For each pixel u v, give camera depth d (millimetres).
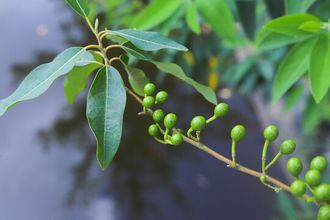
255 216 3547
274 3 1652
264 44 1457
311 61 1205
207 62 3062
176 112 3984
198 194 3729
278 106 4152
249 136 4059
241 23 1758
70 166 3838
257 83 3193
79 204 3605
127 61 1093
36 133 4035
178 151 4016
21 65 4387
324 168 818
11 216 3506
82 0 1020
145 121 3795
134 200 3656
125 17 2305
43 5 5023
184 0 1563
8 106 905
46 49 4492
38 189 3674
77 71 1098
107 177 3799
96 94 912
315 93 1189
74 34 4402
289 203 2578
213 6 1527
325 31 1205
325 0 1482
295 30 1240
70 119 4129
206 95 1060
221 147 3979
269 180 885
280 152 875
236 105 4344
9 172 3760
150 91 1021
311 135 3432
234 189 3752
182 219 3576
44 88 912
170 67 1039
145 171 3852
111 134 895
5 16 4910
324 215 784
